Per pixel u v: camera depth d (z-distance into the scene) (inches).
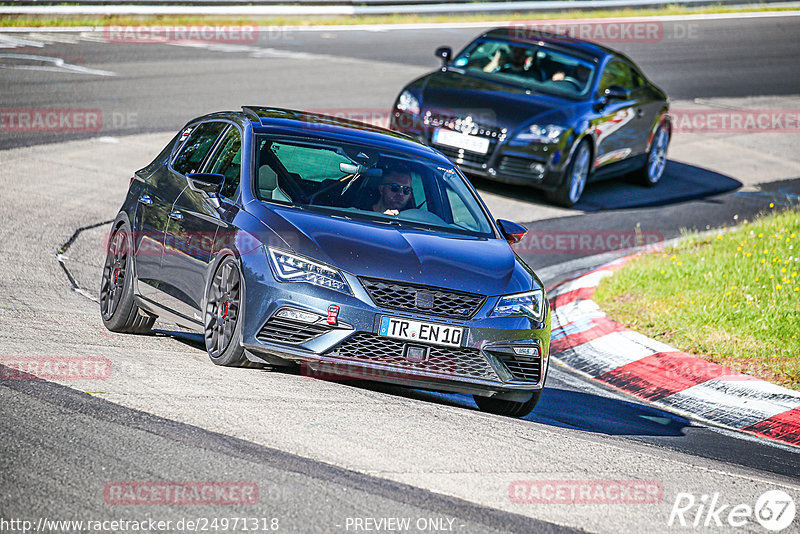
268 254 874.1
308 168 990.4
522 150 1942.7
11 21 3314.5
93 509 591.5
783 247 1615.4
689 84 3540.8
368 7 4197.8
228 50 3314.5
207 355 979.9
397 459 725.3
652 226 1940.2
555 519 654.5
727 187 2354.8
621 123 2132.1
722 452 922.1
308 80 2874.0
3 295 1140.5
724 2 5457.7
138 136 2108.8
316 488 650.8
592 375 1195.3
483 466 738.2
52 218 1551.4
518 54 2144.4
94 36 3336.6
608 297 1428.4
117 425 729.6
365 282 864.9
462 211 1027.9
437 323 868.6
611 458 813.9
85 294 1218.0
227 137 1042.7
